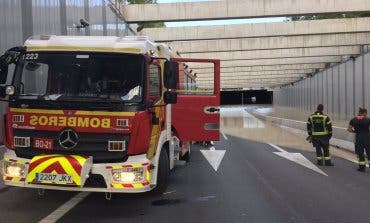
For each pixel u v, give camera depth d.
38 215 8.58
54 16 16.27
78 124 8.20
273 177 13.23
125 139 8.16
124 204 9.55
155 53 9.35
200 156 18.34
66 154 8.19
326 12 26.59
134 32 32.28
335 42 34.34
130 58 8.48
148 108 8.52
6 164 8.37
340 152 20.95
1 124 12.01
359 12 26.83
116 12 26.70
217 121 13.31
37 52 8.55
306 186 11.80
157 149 9.24
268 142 25.69
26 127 8.32
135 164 8.16
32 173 8.03
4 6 12.23
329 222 8.22
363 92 35.47
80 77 8.45
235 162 16.56
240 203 9.72
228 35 31.75
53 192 10.55
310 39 35.03
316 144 16.08
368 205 9.60
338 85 43.88
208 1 27.66
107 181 8.09
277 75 62.84
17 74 8.55
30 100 8.35
